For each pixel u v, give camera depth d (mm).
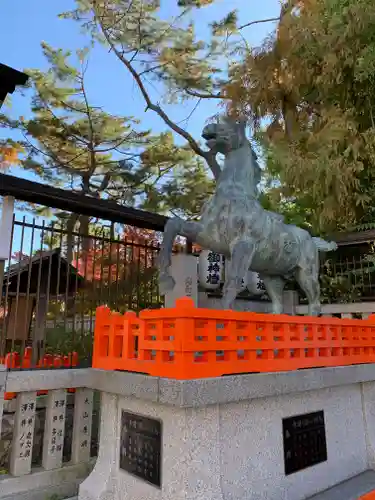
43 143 11570
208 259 7102
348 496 3576
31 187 4754
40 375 3945
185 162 12188
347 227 7840
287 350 3523
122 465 3391
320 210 7605
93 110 11555
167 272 3842
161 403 2775
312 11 6957
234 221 3990
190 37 10312
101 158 12430
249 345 3166
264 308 8070
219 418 2986
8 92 3365
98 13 10164
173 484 2816
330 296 8211
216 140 4289
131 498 3215
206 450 2844
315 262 4949
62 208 5555
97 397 5172
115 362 3479
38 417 4660
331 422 4012
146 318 3131
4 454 4367
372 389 4645
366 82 6855
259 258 4270
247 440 3156
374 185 7289
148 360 3080
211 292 7289
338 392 4191
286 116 8266
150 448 3102
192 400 2641
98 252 6879
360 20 5980
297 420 3625
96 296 6098
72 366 4887
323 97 7473
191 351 2773
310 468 3646
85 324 6805
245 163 4309
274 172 7926
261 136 8320
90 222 10461
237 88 8719
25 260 6207
